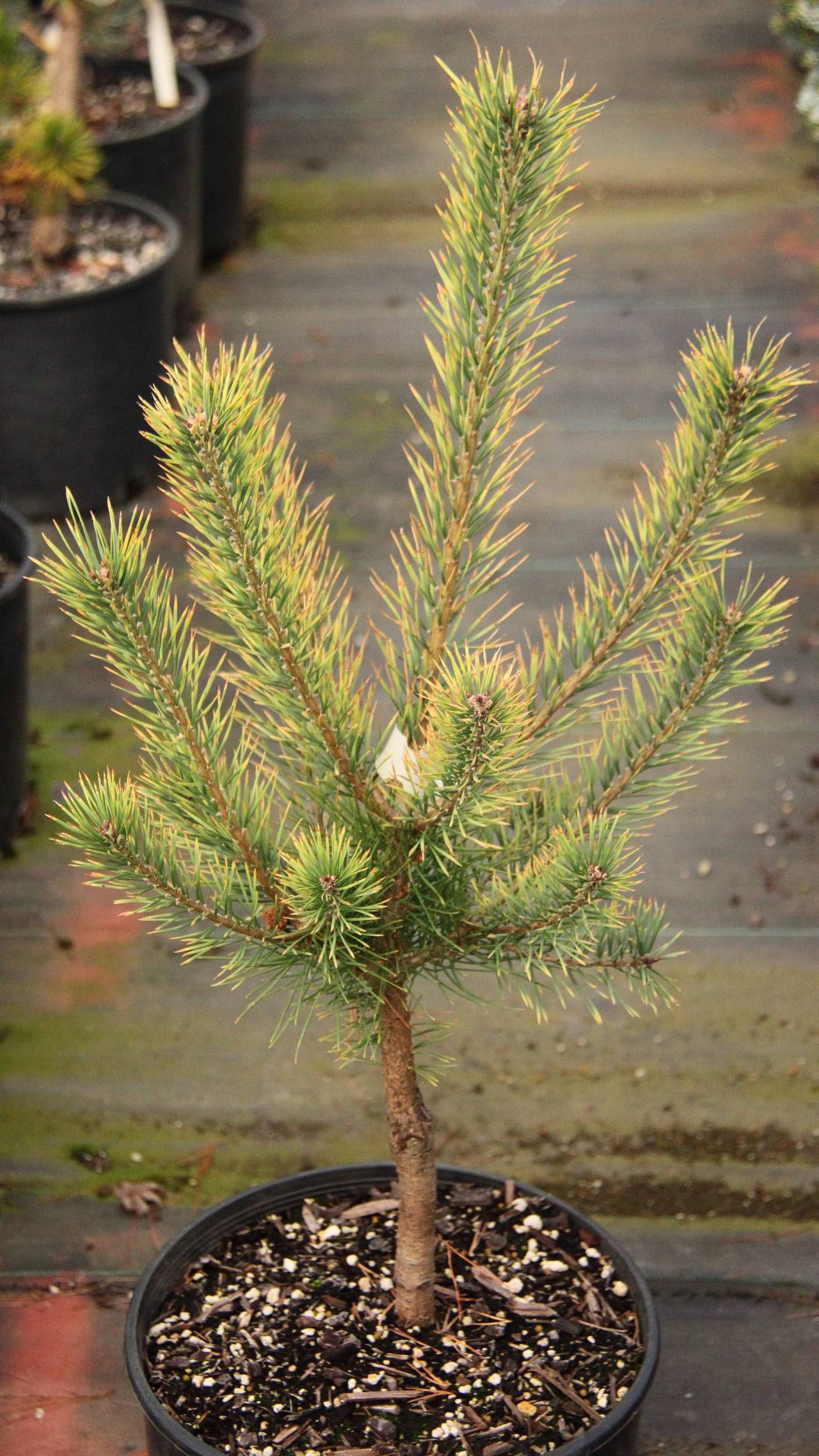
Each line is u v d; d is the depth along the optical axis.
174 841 1.29
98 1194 2.16
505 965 1.38
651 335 4.45
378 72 6.09
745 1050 2.41
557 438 4.02
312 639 1.28
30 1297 2.00
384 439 4.01
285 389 4.20
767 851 2.84
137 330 3.55
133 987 2.53
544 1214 1.66
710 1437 1.81
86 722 3.11
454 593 1.30
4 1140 2.24
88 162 3.46
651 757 1.37
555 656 1.37
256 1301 1.55
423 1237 1.48
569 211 1.13
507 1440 1.39
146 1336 1.50
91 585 1.13
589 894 1.23
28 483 3.62
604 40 6.30
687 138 5.51
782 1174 2.20
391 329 4.49
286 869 1.29
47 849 2.81
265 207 5.12
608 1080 2.36
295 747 1.31
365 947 1.28
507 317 1.17
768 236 4.94
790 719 3.15
